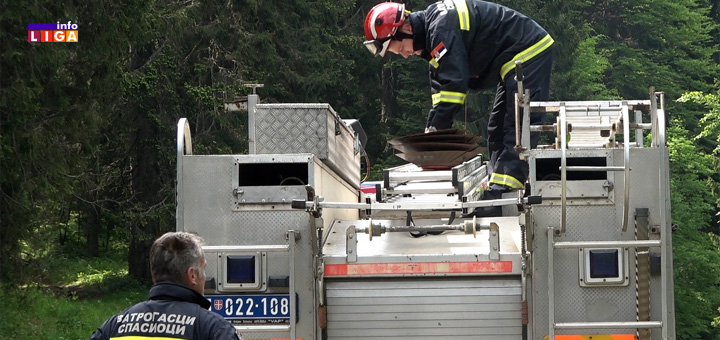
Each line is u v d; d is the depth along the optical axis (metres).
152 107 33.00
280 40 36.66
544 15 43.41
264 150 8.30
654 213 7.29
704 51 62.44
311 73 36.53
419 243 7.72
